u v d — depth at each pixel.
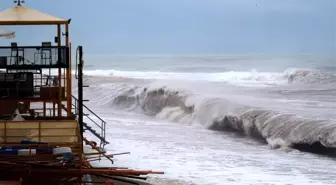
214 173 70.19
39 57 63.97
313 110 105.75
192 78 192.75
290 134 88.88
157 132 102.88
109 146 86.62
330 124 85.62
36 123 58.09
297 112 102.50
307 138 85.56
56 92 64.50
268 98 126.44
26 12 66.19
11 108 68.12
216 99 117.19
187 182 65.69
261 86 154.75
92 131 70.69
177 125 114.25
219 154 82.44
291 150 85.81
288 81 167.00
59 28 66.69
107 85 167.38
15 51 63.88
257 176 68.88
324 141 82.94
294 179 67.44
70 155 55.72
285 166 74.44
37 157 55.06
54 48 63.88
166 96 134.75
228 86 153.38
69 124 58.25
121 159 76.81
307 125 88.06
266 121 96.62
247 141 95.31
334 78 156.25
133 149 84.62
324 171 71.44
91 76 199.38
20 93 64.50
